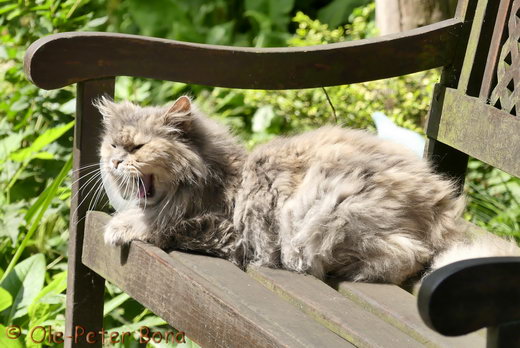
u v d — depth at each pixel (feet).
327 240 9.02
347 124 15.29
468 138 9.84
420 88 15.06
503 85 9.42
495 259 5.16
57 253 15.23
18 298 12.42
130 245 9.39
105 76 9.74
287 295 8.36
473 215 13.83
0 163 14.90
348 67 10.30
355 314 7.75
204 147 10.21
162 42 9.80
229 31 23.03
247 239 9.65
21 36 16.83
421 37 10.26
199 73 10.01
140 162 9.73
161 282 8.79
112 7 22.89
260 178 9.75
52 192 12.46
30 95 15.90
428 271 9.05
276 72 10.21
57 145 15.76
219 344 7.87
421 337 7.32
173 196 9.89
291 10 23.13
